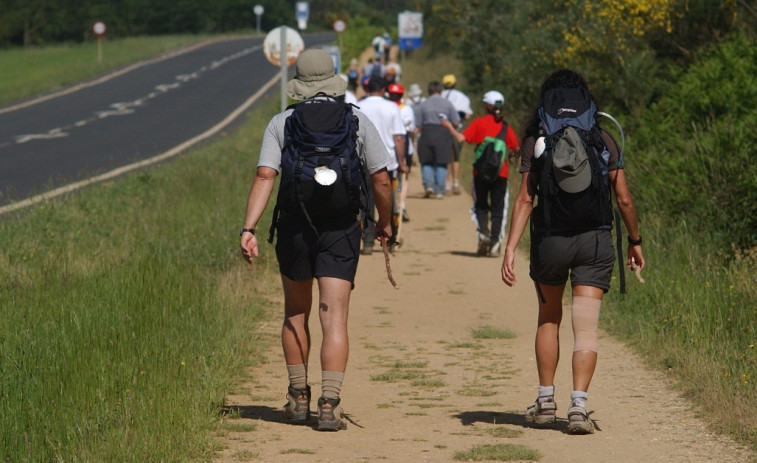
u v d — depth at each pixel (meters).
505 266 22.39
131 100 156.62
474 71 125.75
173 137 111.06
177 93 167.12
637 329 32.72
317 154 21.81
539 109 22.33
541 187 21.72
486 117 51.03
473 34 125.69
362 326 35.91
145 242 45.66
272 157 22.28
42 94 168.50
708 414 23.33
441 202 70.81
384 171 22.67
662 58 67.88
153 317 31.11
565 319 36.69
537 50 88.69
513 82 92.56
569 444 21.36
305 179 21.69
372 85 51.03
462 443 21.50
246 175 72.38
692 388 25.50
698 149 48.00
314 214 22.06
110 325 29.52
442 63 170.62
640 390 26.09
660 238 42.72
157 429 20.86
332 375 22.44
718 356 27.28
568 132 21.56
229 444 21.28
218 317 32.84
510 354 31.39
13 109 145.25
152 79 192.75
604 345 31.67
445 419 23.72
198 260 42.84
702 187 45.09
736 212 42.66
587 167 21.42
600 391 26.19
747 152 44.72
